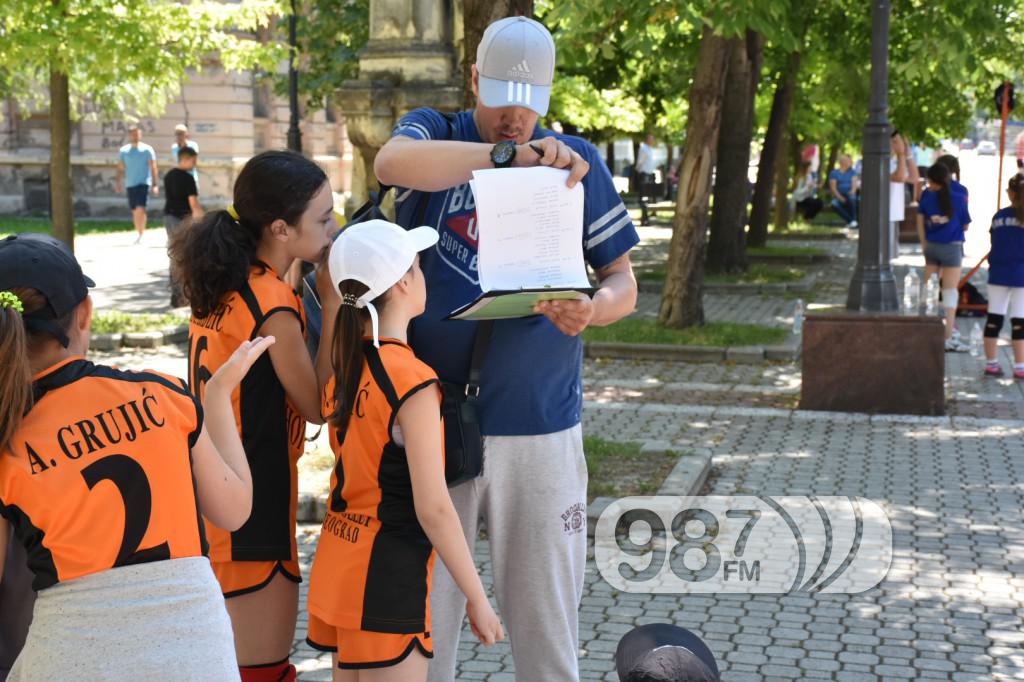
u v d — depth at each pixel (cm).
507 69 337
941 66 1372
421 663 322
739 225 1958
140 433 257
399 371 312
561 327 317
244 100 3145
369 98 1058
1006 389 1106
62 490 247
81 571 246
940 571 618
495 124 345
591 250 363
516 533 354
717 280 1877
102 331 1316
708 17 1100
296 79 2139
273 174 347
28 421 250
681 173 1388
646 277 1923
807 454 864
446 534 309
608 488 728
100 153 3130
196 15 1367
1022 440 905
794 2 1658
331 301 355
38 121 3206
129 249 2367
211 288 347
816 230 2902
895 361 997
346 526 323
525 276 318
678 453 812
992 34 1420
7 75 2344
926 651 518
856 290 1036
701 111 1370
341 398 320
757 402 1054
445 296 350
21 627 271
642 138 4062
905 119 2566
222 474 276
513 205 316
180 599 253
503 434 346
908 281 1035
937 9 1338
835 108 2677
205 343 351
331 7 2028
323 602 322
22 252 255
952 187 1297
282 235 351
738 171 1939
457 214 351
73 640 245
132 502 252
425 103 1051
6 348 244
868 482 788
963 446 888
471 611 313
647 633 239
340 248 319
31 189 3175
